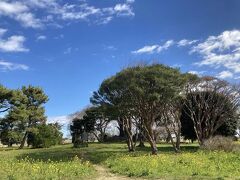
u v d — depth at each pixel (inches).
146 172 842.8
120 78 1454.2
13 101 2229.3
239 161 1061.1
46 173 842.2
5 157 1462.8
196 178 757.3
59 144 2524.6
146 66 1504.7
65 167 941.2
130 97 1478.8
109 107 1557.6
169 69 1477.6
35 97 2321.6
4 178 765.3
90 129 2785.4
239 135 2155.5
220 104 1872.5
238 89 1923.0
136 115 1584.6
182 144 2325.3
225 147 1418.6
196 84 1870.1
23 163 1039.0
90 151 1769.2
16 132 2220.7
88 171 925.2
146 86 1437.0
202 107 1875.0
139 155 1414.9
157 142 2556.6
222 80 1902.1
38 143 2210.9
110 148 1953.7
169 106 1737.2
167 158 1160.2
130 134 1770.4
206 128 1865.2
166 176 800.9
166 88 1438.2
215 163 1007.6
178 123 1818.4
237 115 1966.0
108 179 814.5
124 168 951.6
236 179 743.1
